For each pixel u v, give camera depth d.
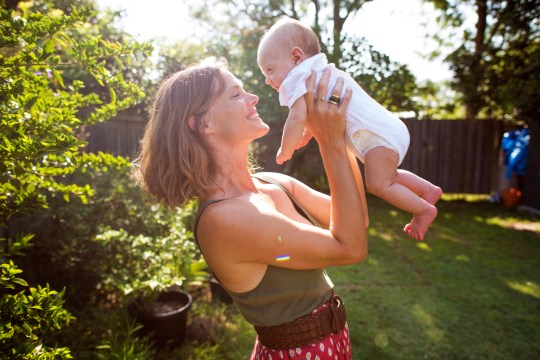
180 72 1.23
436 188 1.46
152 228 3.44
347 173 1.14
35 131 1.44
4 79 1.38
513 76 8.87
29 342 1.19
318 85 1.23
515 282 4.45
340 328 1.20
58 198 3.22
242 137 1.21
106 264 3.15
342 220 1.12
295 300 1.15
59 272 3.39
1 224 1.45
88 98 1.78
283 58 1.51
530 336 3.32
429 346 3.15
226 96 1.20
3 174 1.45
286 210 1.33
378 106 1.43
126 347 2.60
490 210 8.45
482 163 9.67
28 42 1.29
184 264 3.31
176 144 1.16
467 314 3.67
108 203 3.44
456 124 9.64
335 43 7.41
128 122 7.27
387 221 7.24
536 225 7.11
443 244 5.86
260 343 1.24
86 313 3.27
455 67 9.81
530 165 8.17
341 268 4.82
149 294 2.95
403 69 7.80
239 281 1.13
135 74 5.79
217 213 1.09
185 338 3.12
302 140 1.50
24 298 1.20
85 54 1.46
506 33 9.86
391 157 1.37
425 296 4.04
